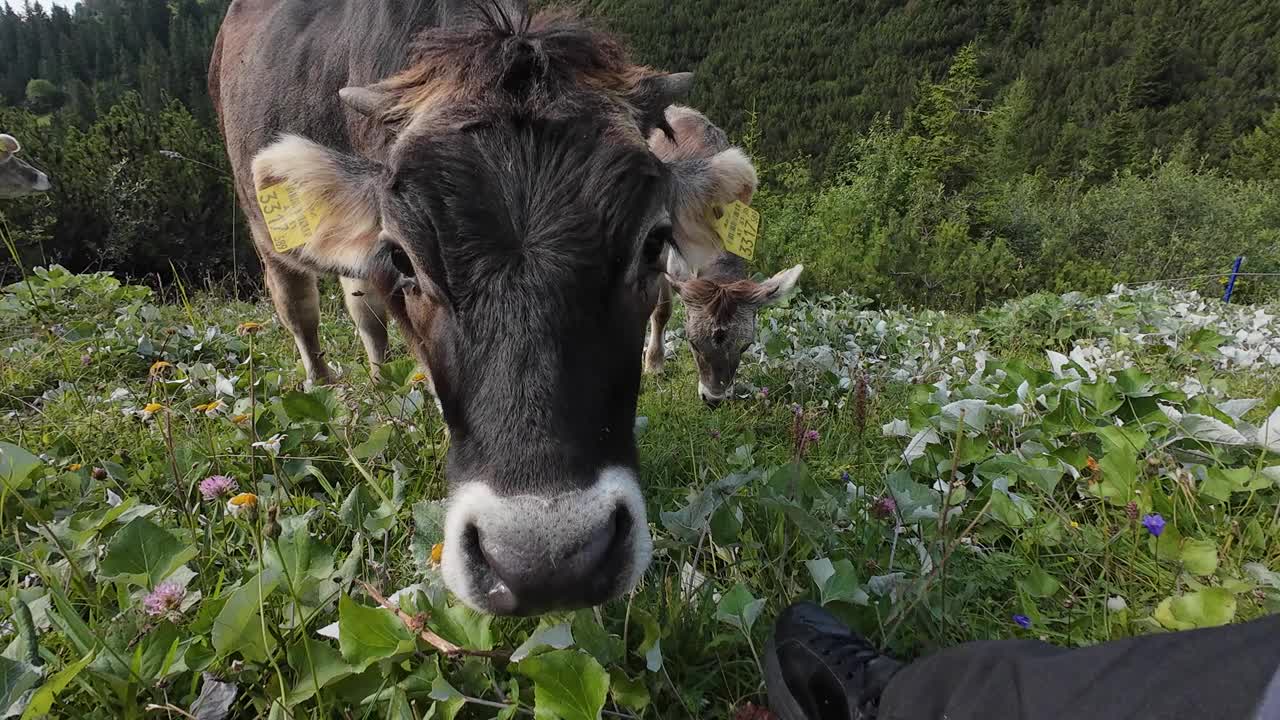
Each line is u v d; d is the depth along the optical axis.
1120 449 2.37
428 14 2.60
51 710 1.46
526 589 1.38
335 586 1.75
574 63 1.92
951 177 31.70
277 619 1.68
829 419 3.56
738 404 4.39
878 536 2.22
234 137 4.03
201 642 1.57
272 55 3.63
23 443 2.75
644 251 1.84
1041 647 1.26
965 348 5.64
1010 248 24.17
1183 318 6.62
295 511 2.25
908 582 1.91
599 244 1.62
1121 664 1.06
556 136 1.70
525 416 1.48
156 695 1.48
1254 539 2.16
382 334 4.04
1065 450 2.63
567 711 1.37
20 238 14.30
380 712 1.54
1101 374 3.15
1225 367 5.01
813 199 23.92
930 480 2.71
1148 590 2.04
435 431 2.95
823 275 14.90
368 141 2.59
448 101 1.82
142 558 1.68
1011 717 1.14
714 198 2.39
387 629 1.54
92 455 2.75
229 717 1.55
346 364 4.72
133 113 21.92
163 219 19.25
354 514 2.12
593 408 1.55
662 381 5.27
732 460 2.79
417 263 1.74
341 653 1.53
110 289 5.68
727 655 1.80
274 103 3.50
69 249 18.17
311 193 2.11
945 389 3.35
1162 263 22.98
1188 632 1.07
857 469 2.91
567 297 1.57
